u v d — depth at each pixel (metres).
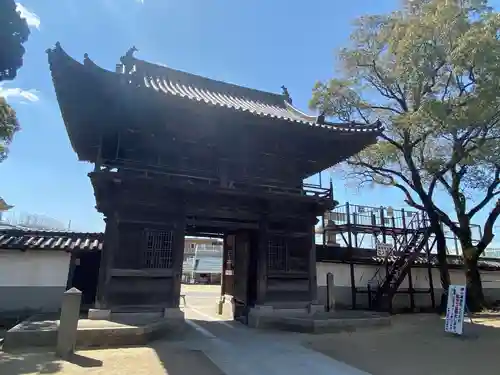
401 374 7.18
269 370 7.24
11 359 7.35
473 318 15.49
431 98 15.73
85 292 13.55
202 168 12.98
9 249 12.91
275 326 12.27
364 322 12.35
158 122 11.73
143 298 10.89
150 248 11.25
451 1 15.05
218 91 15.63
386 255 19.22
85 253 13.88
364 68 18.06
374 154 19.78
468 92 14.60
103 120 11.59
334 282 17.92
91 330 8.71
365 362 8.07
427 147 19.08
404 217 20.97
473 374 7.24
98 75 9.74
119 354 8.03
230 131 12.43
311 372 7.15
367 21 17.42
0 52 9.97
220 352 8.73
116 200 11.09
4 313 12.44
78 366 6.97
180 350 8.75
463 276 21.81
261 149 13.62
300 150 14.07
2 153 14.70
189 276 53.31
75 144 13.41
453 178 19.48
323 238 20.41
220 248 57.16
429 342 10.44
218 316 15.98
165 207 11.65
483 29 13.62
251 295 13.59
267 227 13.18
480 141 15.52
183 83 14.77
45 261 13.27
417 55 14.79
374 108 18.61
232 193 12.02
